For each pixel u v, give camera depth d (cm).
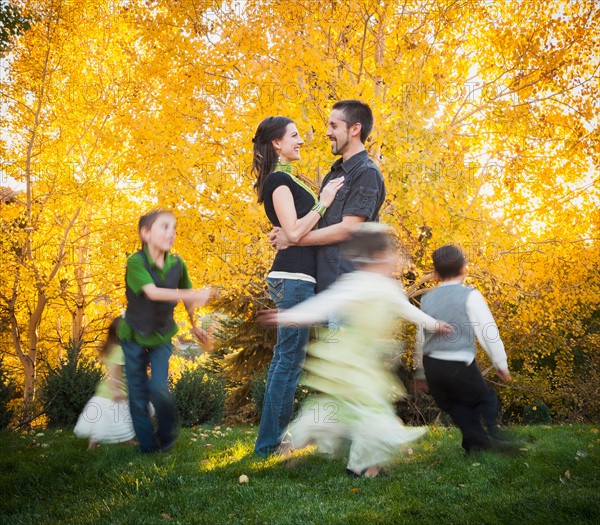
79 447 443
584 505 227
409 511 243
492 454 346
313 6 802
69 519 241
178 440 443
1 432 554
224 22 812
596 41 858
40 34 1195
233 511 250
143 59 904
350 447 308
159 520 235
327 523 228
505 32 866
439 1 804
